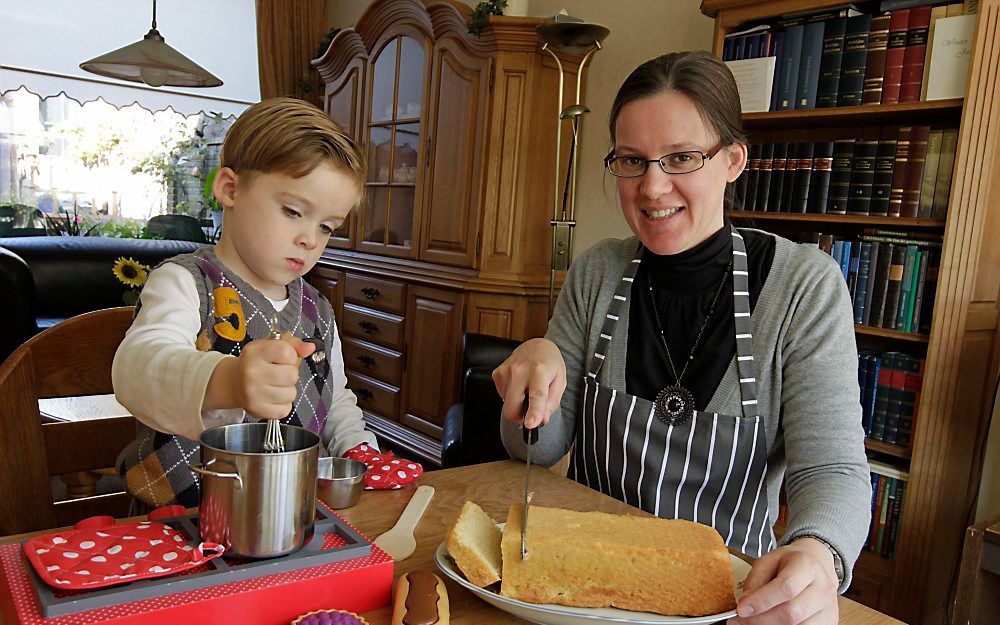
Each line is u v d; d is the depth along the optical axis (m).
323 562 0.66
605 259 1.32
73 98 4.89
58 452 1.09
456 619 0.68
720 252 1.18
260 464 0.62
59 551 0.60
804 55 2.22
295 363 0.70
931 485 1.97
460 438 2.05
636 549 0.68
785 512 2.24
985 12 1.84
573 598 0.69
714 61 1.11
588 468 1.24
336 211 1.03
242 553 0.64
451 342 3.32
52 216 5.09
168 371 0.77
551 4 3.40
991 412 2.13
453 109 3.35
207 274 1.08
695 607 0.68
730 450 1.12
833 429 1.02
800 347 1.11
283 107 0.99
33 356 1.03
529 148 3.15
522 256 3.21
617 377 1.23
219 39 5.31
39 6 4.73
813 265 1.15
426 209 3.52
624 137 1.11
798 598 0.66
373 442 1.20
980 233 1.89
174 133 5.38
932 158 2.01
